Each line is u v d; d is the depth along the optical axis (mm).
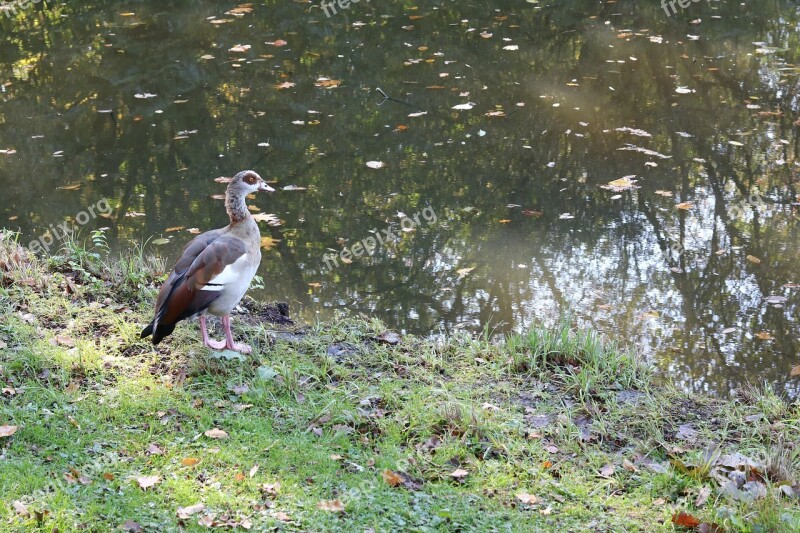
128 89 20219
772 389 9883
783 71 20719
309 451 7848
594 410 8883
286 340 10211
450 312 11883
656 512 7285
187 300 8758
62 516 6684
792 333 11406
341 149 17109
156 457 7672
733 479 7617
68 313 10359
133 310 10719
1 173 16141
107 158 16859
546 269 13102
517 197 15305
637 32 23469
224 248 8992
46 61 22031
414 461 7828
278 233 14102
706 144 17203
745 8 25375
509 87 20062
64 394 8602
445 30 23906
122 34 23781
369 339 10523
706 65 21156
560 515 7172
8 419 8086
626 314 11859
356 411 8602
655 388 9594
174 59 21891
